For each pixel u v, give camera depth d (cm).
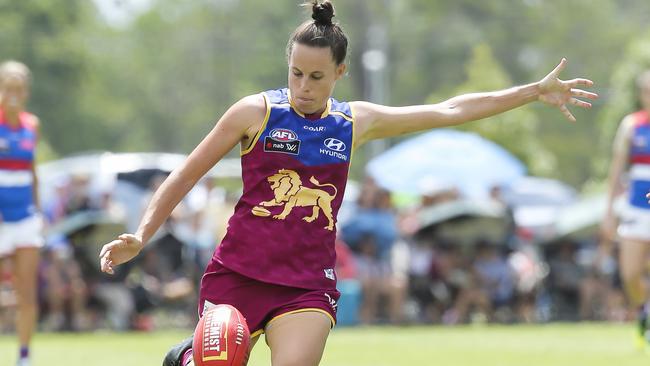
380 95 16138
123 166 7700
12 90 3538
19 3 17112
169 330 5694
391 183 7088
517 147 11544
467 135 7356
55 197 6391
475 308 6019
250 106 1950
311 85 1919
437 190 6469
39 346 4481
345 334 5059
